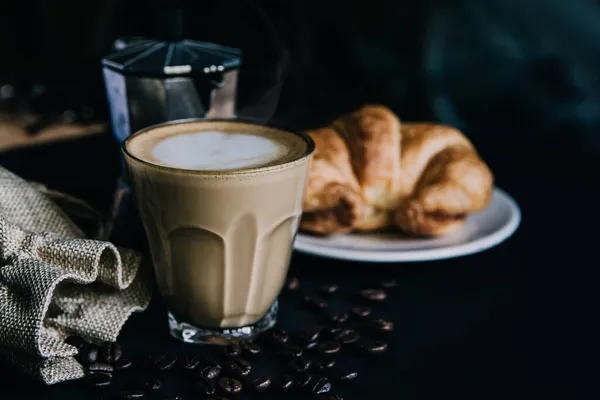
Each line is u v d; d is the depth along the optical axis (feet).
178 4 2.10
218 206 1.78
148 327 1.96
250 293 1.89
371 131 2.39
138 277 1.97
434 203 2.24
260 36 4.14
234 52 2.13
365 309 2.01
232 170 1.77
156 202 1.81
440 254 2.14
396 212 2.31
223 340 1.92
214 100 2.09
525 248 2.31
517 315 2.03
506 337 1.95
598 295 2.11
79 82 4.06
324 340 1.92
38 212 1.96
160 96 2.03
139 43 2.14
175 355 1.86
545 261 2.25
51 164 2.60
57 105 3.66
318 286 2.11
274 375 1.82
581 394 1.79
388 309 2.03
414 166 2.38
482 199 2.31
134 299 1.95
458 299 2.08
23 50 4.46
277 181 1.79
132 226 2.08
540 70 4.53
